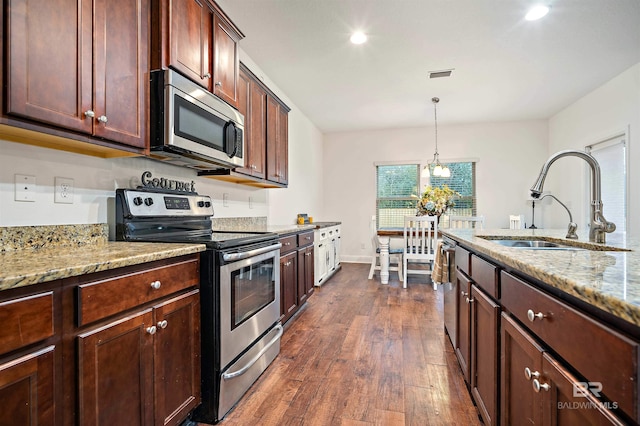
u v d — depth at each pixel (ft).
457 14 8.23
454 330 6.98
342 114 16.76
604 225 4.99
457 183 18.78
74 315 3.11
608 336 1.90
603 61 10.78
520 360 3.37
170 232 6.30
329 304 11.13
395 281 14.66
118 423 3.54
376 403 5.49
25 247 4.35
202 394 5.05
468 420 5.03
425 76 12.01
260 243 6.61
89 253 4.01
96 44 4.34
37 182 4.54
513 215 17.80
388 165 19.92
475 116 17.02
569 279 2.28
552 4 7.84
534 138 17.70
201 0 6.20
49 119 3.75
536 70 11.48
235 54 7.39
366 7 7.95
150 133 5.28
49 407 2.88
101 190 5.48
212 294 5.06
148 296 3.98
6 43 3.35
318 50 10.07
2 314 2.55
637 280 2.25
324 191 20.75
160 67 5.29
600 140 12.96
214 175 8.09
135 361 3.77
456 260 6.71
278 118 10.97
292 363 6.92
